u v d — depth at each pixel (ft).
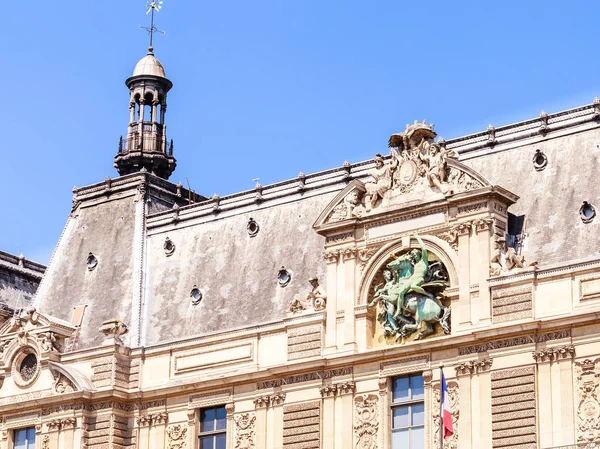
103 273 370.12
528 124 320.91
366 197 318.45
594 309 285.23
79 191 389.60
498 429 290.97
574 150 312.50
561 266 291.38
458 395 297.53
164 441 334.65
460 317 300.40
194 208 365.20
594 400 282.97
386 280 312.91
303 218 345.31
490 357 295.28
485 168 321.93
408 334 308.19
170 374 338.13
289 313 324.39
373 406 308.40
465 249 303.27
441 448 287.89
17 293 411.34
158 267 363.35
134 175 379.55
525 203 311.06
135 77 395.75
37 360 350.84
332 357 313.53
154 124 393.91
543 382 288.92
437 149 313.12
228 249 353.92
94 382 343.05
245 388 326.85
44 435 345.10
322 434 312.91
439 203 307.78
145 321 355.15
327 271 320.91
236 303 342.64
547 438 285.84
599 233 298.35
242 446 323.98
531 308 292.61
